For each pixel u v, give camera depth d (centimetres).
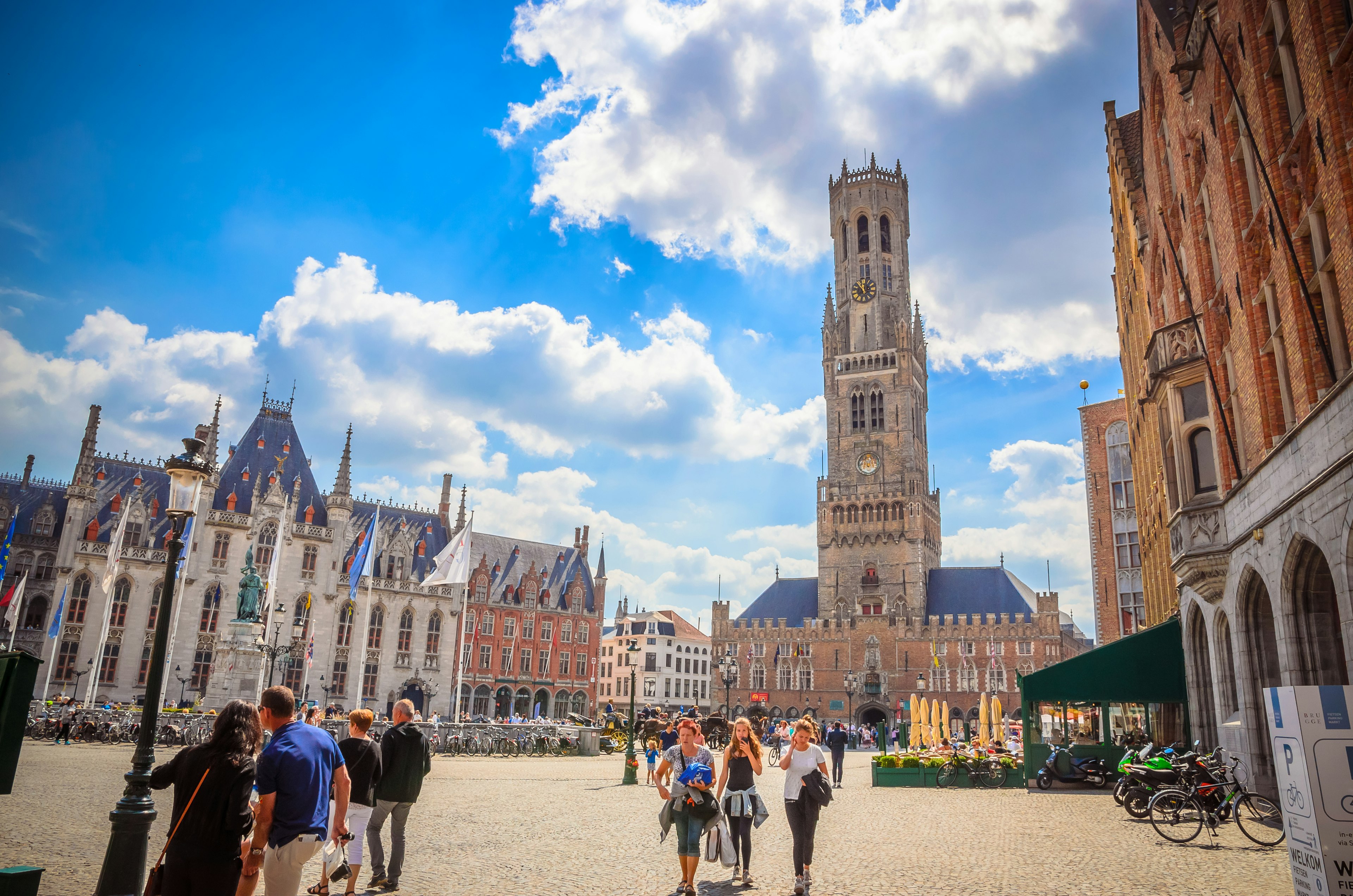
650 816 2278
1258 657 2350
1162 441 2889
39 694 7269
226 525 8412
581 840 1819
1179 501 2723
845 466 12150
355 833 1213
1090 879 1414
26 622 7712
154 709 1130
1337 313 1712
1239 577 2400
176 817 832
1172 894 1292
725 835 1279
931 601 11544
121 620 7762
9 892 921
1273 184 1922
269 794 880
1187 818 1889
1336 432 1631
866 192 13375
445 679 9844
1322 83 1588
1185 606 3088
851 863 1573
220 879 821
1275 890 1323
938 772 3369
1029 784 3291
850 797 2958
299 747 915
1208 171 2516
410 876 1402
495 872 1440
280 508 8744
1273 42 1939
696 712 11362
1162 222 3195
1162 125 3159
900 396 12094
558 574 11912
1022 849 1741
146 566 7950
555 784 3234
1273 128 1914
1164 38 2914
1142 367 3912
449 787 3017
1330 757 998
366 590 9350
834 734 3500
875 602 11438
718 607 12156
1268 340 2117
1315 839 988
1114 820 2231
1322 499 1723
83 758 3578
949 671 10762
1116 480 6881
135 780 1092
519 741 5350
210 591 8219
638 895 1275
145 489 8481
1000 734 4356
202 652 8075
